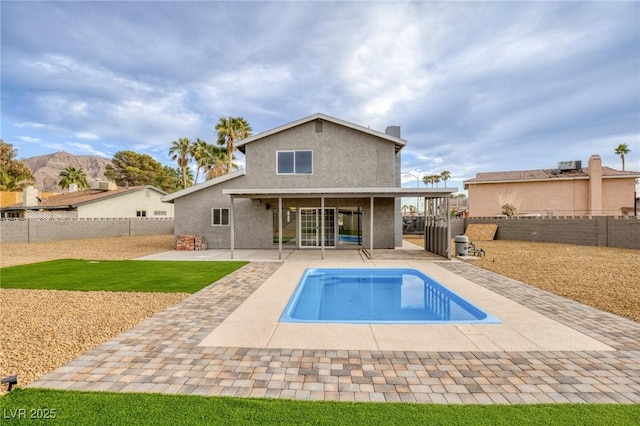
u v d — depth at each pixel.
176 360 3.80
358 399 2.98
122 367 3.62
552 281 8.13
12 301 6.39
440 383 3.29
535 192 26.41
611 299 6.45
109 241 20.56
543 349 4.14
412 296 8.45
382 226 15.70
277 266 10.72
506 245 16.86
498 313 5.62
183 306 6.09
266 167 15.76
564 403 2.92
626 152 42.69
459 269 10.05
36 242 19.81
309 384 3.26
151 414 2.71
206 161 37.09
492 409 2.82
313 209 15.80
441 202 13.56
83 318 5.36
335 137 15.62
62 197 30.42
